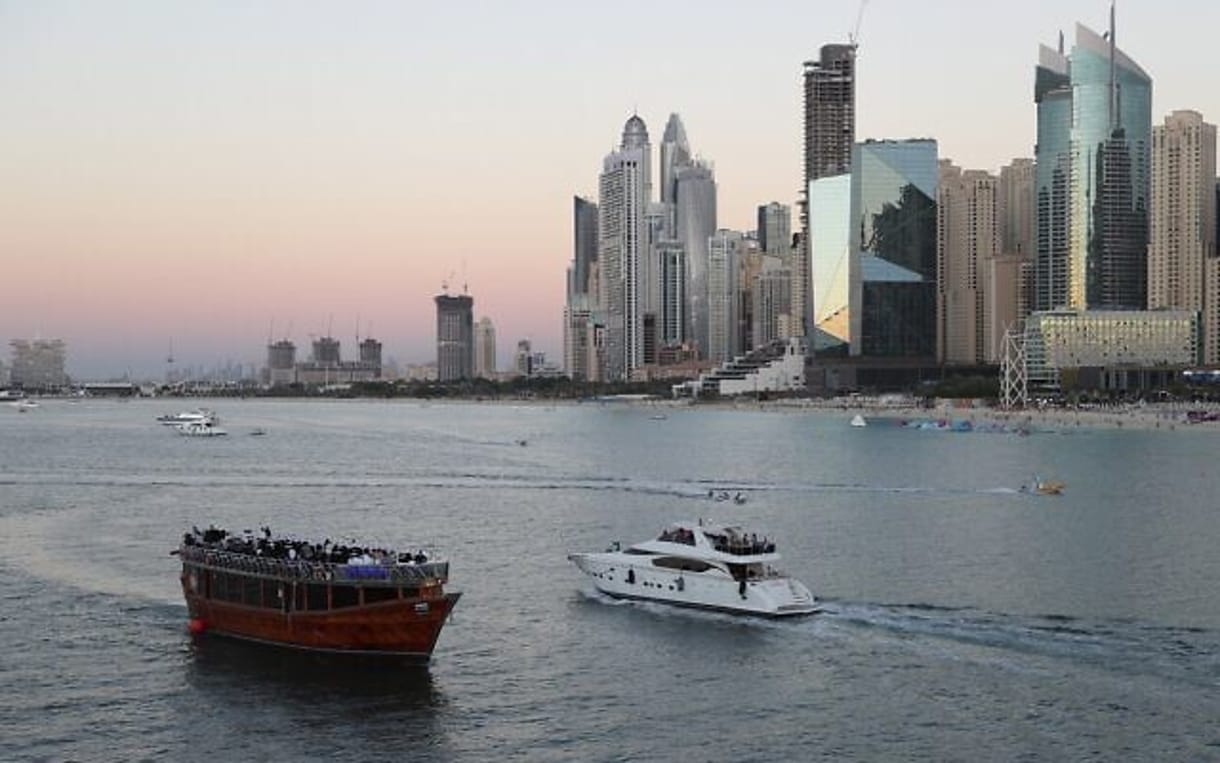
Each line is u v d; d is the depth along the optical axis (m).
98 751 74.69
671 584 111.69
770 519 175.25
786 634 100.50
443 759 73.62
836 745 75.38
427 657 93.06
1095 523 170.12
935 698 83.62
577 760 73.38
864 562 136.38
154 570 130.50
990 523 170.25
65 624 105.38
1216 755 72.94
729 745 75.62
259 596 98.31
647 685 87.50
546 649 97.19
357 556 98.81
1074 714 80.06
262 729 78.69
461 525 170.38
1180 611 109.56
